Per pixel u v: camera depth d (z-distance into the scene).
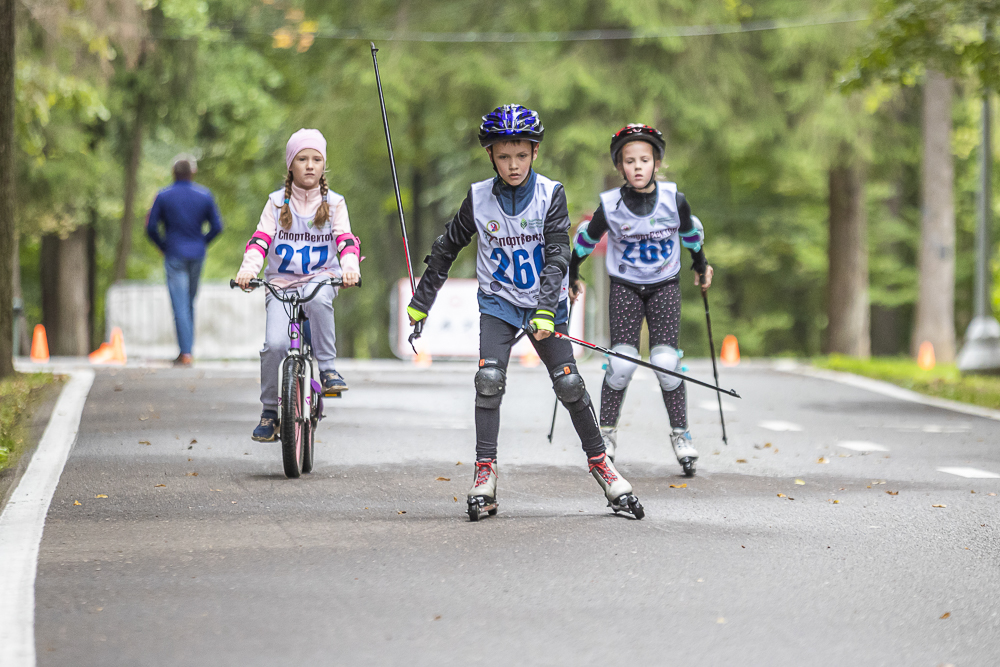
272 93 92.56
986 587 15.18
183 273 44.28
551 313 18.30
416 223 101.69
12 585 14.49
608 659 12.19
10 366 37.44
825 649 12.60
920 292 81.31
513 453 26.05
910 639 13.02
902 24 45.44
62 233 76.25
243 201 97.12
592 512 19.47
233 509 19.23
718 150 72.75
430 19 70.81
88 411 30.36
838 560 16.42
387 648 12.42
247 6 83.62
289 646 12.45
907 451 27.58
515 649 12.45
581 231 23.73
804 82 70.44
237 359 58.88
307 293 23.00
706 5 68.75
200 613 13.51
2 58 36.41
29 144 59.75
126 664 11.88
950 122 79.31
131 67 57.38
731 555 16.55
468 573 15.35
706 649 12.53
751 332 107.31
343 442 26.83
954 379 48.34
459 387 39.94
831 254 79.69
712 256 99.06
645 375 45.34
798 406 37.19
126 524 17.98
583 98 67.81
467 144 79.75
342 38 75.19
